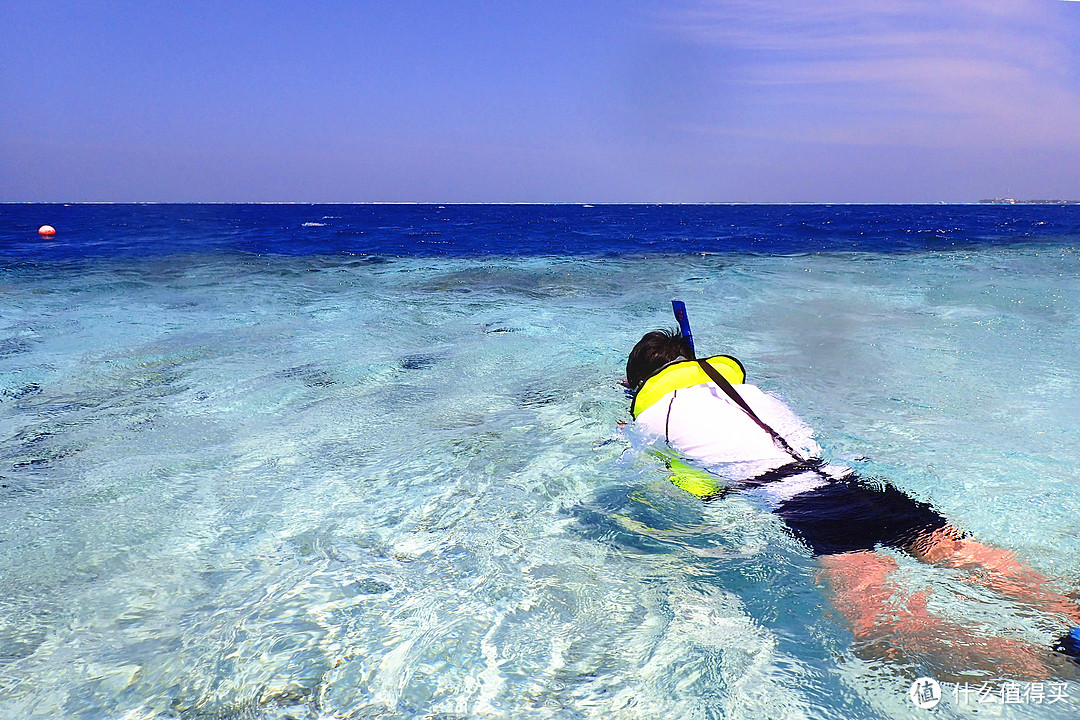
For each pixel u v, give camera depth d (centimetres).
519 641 153
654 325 523
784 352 422
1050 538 185
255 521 214
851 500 200
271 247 1490
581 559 186
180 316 577
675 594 169
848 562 176
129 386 366
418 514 216
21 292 721
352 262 1076
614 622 159
